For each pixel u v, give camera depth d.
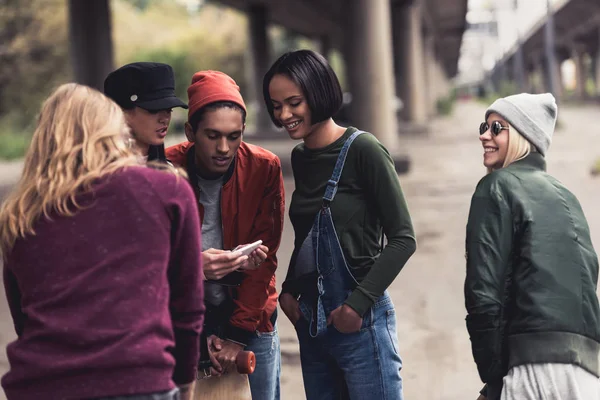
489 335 2.58
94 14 19.03
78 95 2.12
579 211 2.66
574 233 2.60
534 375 2.52
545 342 2.50
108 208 1.99
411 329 6.17
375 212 2.89
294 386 5.01
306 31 53.56
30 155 2.10
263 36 35.69
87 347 1.91
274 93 2.85
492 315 2.57
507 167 2.74
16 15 42.50
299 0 35.72
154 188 2.04
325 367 3.06
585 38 83.12
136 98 2.61
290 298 3.04
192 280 2.13
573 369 2.50
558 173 16.41
